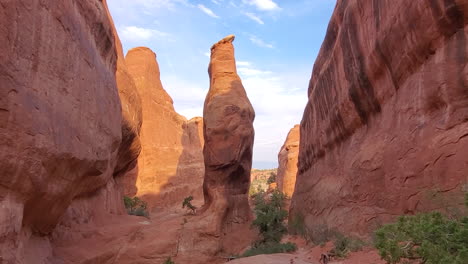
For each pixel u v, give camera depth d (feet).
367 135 44.88
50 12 32.17
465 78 26.48
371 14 41.34
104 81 53.67
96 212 68.13
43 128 30.01
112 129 58.59
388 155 36.37
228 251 73.31
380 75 40.42
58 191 36.94
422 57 31.60
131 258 61.98
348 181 47.55
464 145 25.57
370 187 40.22
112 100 59.36
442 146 27.48
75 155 37.83
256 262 40.68
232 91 94.79
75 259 50.55
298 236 67.62
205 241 70.49
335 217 49.21
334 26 60.13
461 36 27.20
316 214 60.29
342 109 52.54
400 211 32.96
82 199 62.90
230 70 102.06
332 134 59.11
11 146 25.91
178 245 67.26
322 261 37.83
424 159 29.45
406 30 33.06
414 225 19.33
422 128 30.71
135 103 92.68
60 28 34.53
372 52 40.73
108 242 62.13
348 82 49.42
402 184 32.86
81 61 41.09
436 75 29.12
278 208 83.76
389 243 19.66
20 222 29.35
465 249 16.15
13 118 25.64
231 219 82.23
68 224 56.08
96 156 46.57
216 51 107.14
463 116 26.40
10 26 25.04
